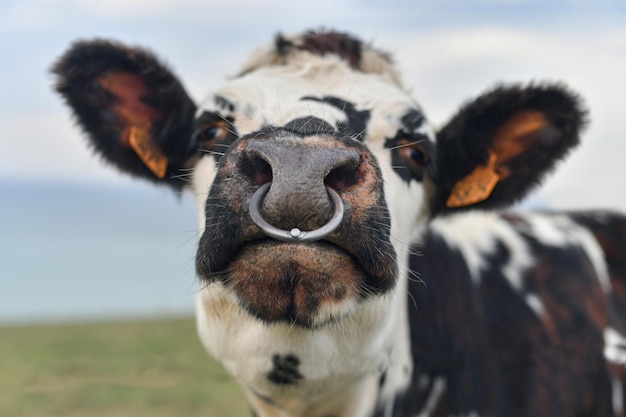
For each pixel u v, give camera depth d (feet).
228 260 2.55
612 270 3.99
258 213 2.40
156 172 3.59
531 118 3.55
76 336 13.10
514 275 3.77
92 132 3.61
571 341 3.66
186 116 3.47
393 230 3.10
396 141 3.20
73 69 3.50
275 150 2.43
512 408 3.51
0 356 10.37
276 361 2.95
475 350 3.56
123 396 7.68
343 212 2.43
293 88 3.20
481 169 3.61
